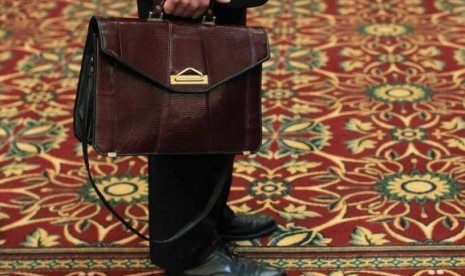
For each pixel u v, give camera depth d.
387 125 3.92
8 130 3.97
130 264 2.80
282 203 3.20
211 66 2.17
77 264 2.81
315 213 3.12
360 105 4.17
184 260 2.47
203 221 2.46
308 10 5.78
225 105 2.20
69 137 3.88
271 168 3.50
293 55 4.91
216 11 2.37
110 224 3.08
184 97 2.15
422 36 5.21
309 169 3.49
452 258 2.79
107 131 2.11
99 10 5.84
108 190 3.35
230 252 2.58
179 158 2.35
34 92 4.44
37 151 3.73
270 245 2.89
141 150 2.14
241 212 3.12
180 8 2.20
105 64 2.10
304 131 3.87
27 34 5.38
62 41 5.25
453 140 3.74
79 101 2.17
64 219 3.12
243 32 2.23
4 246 2.94
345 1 5.97
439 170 3.45
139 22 2.14
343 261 2.79
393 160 3.55
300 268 2.75
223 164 2.42
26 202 3.26
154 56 2.13
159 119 2.14
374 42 5.12
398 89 4.37
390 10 5.75
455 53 4.89
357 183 3.35
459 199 3.20
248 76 2.22
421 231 2.97
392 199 3.21
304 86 4.44
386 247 2.87
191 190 2.39
